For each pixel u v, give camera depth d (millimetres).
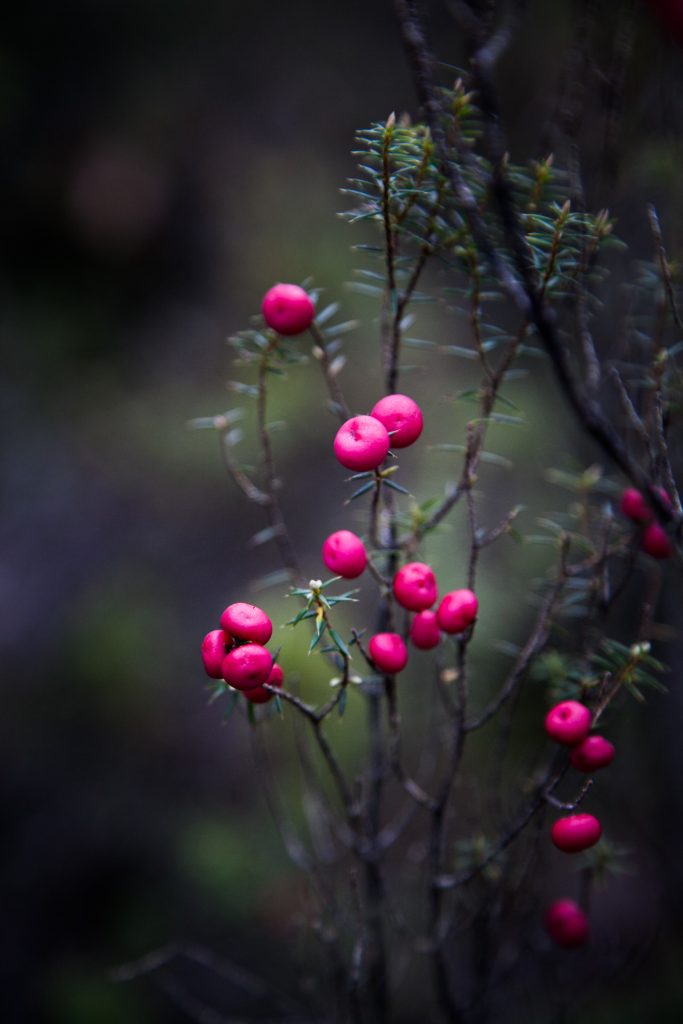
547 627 1515
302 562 5258
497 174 1240
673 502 1282
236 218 7223
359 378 5719
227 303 7074
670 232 1850
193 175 7508
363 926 1608
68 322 7195
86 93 7852
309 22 7977
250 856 3639
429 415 4738
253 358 1584
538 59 2912
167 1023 3275
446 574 3434
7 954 3645
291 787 3660
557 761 1568
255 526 5621
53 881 3881
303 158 7430
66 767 4414
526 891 1847
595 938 2525
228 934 3496
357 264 6465
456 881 1572
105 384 6828
